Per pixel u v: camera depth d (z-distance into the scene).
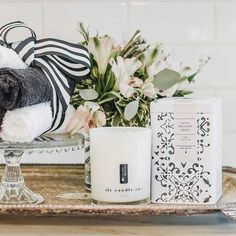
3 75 0.71
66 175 0.99
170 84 0.83
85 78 0.84
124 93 0.82
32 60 0.80
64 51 0.81
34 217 0.81
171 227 0.76
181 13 1.06
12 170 0.82
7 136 0.72
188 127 0.78
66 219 0.80
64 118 0.83
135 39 0.85
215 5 1.05
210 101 0.79
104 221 0.79
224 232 0.74
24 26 0.83
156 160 0.80
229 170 0.98
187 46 1.06
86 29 1.06
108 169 0.77
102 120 0.84
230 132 1.07
